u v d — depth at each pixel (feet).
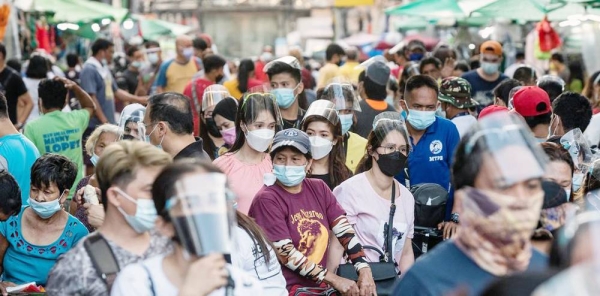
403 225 18.33
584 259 7.28
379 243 18.04
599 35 48.29
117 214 11.43
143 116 19.57
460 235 9.55
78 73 50.29
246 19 160.56
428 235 20.03
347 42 96.58
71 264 11.15
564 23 41.37
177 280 10.16
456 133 22.80
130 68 56.08
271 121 18.54
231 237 9.91
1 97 21.35
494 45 35.32
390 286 17.12
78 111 28.27
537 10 37.93
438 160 22.62
